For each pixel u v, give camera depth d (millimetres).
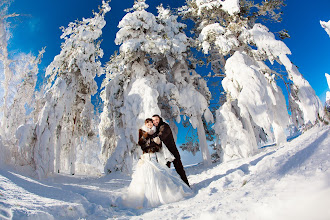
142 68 14188
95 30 13461
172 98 13742
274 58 12320
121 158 12484
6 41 13289
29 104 14461
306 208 1419
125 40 14250
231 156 12016
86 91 14039
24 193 3627
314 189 1610
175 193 4395
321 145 2582
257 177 3064
